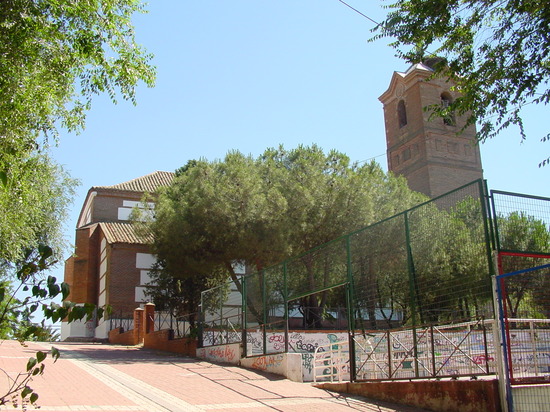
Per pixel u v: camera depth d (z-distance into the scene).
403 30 11.62
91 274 41.56
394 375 12.71
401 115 64.25
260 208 24.94
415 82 61.19
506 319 10.02
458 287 10.99
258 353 19.38
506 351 9.84
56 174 23.95
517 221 10.67
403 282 12.68
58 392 12.16
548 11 10.18
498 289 9.99
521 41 10.79
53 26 10.57
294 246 25.94
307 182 26.41
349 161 28.25
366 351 14.01
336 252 15.11
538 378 9.92
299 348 20.52
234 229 25.12
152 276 35.06
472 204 10.88
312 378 18.72
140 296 37.56
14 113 11.02
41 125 12.09
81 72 11.65
